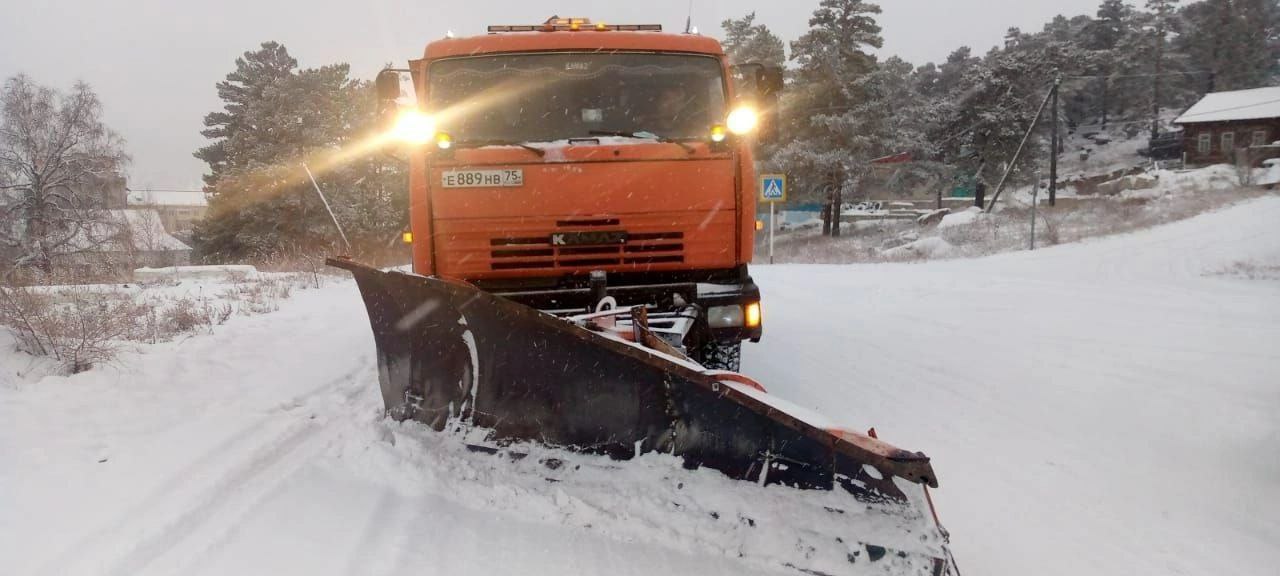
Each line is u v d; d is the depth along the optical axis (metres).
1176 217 32.84
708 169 5.36
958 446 5.21
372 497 4.05
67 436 4.77
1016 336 8.95
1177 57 89.94
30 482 4.05
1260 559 3.57
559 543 3.54
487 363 4.14
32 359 6.30
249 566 3.30
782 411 3.12
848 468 3.15
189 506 3.83
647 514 3.55
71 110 20.56
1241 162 49.84
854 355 8.25
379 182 41.66
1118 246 24.59
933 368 7.54
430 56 5.74
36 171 19.73
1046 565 3.54
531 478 3.95
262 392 6.11
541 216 5.25
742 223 5.42
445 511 3.86
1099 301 11.80
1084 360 7.54
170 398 5.77
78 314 6.85
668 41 5.86
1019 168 58.50
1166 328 9.13
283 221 37.53
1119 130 93.06
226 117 48.16
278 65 47.12
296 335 8.84
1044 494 4.36
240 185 37.31
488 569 3.34
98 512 3.73
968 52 116.88
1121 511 4.12
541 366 3.96
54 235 19.30
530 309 3.74
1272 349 7.66
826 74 46.91
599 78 5.77
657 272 5.42
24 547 3.36
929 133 63.91
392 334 4.51
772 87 6.27
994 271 18.16
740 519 3.33
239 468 4.37
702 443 3.55
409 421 4.54
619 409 3.78
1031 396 6.41
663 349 4.14
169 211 73.44
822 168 47.22
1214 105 65.69
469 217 5.23
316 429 5.22
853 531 3.08
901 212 61.16
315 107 38.81
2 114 20.17
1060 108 66.31
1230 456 4.82
